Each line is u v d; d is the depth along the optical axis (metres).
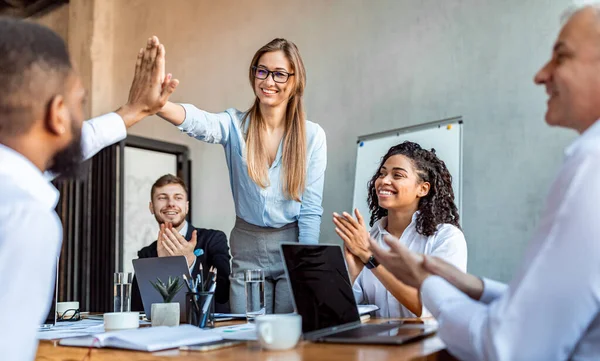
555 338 0.89
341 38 4.33
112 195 4.80
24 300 0.67
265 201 2.24
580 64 1.01
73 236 4.95
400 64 4.00
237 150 2.29
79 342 1.20
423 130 3.75
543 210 0.98
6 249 0.66
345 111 4.24
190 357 1.02
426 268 1.19
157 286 1.61
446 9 3.82
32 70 0.78
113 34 5.94
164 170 5.20
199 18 5.30
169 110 2.03
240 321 1.77
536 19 3.42
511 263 3.37
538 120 3.35
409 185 2.20
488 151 3.54
